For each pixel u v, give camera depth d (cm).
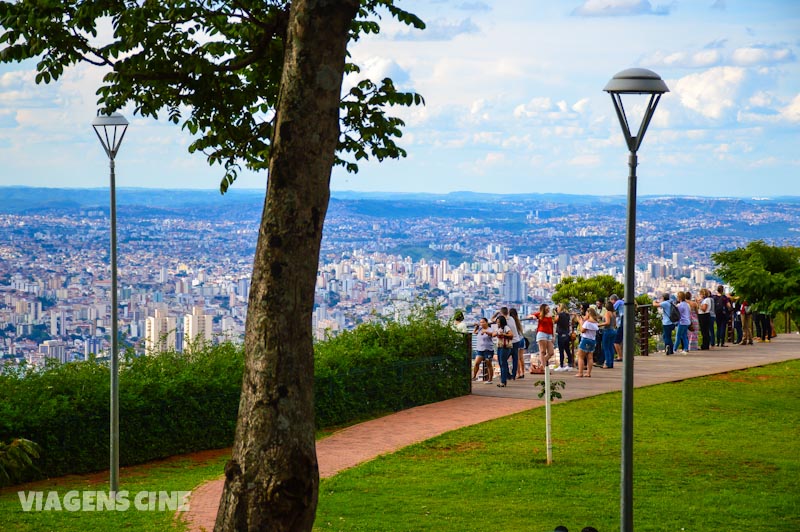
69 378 1725
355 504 1361
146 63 1209
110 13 1161
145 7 1145
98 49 1170
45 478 1608
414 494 1426
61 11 1129
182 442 1827
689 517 1279
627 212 1016
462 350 2330
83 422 1659
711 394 2273
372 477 1547
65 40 1135
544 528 1223
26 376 1708
